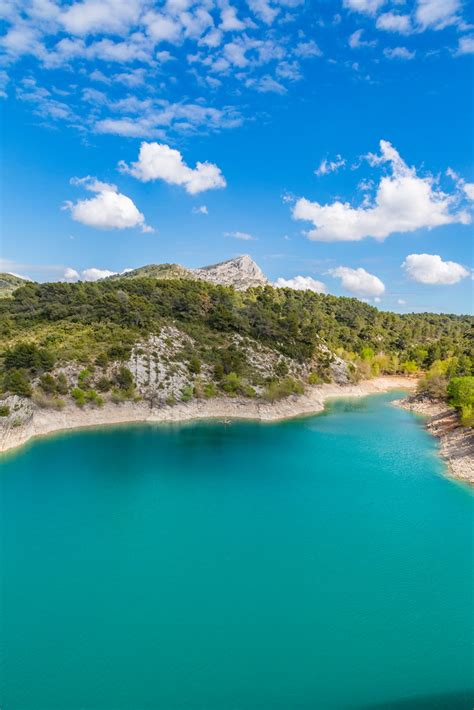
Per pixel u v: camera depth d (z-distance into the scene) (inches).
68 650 1430.9
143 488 2760.8
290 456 3427.7
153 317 5615.2
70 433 3919.8
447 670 1353.3
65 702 1246.3
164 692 1278.3
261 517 2354.8
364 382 6860.2
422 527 2233.0
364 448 3656.5
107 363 4594.0
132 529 2224.4
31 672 1349.7
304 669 1355.8
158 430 4111.7
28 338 5128.0
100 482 2851.9
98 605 1638.8
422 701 1248.8
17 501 2559.1
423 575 1818.4
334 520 2316.7
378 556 1966.0
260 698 1261.1
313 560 1935.3
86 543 2087.8
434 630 1514.5
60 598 1681.8
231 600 1665.8
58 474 2992.1
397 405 5600.4
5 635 1493.6
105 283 6737.2
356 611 1603.1
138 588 1740.9
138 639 1476.4
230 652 1417.3
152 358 4877.0
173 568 1878.7
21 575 1828.2
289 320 6427.2
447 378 5639.8
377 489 2746.1
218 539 2121.1
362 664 1373.0
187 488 2760.8
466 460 3184.1
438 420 4515.3
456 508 2464.3
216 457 3390.7
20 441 3582.7
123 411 4350.4
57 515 2383.1
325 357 6496.1
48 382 4136.3
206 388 4790.8
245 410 4741.6
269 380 5162.4
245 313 6314.0
